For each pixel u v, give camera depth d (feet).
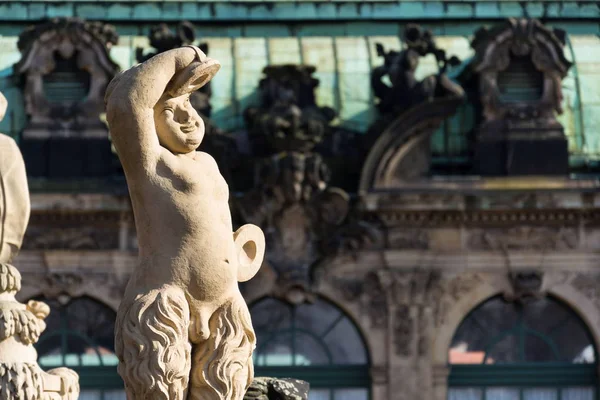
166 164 70.08
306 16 361.51
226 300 70.38
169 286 69.56
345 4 363.56
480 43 355.15
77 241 340.18
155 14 358.84
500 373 339.98
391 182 346.95
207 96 351.05
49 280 338.54
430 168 349.61
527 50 354.54
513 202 343.87
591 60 364.79
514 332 342.23
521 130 351.87
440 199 343.87
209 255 69.97
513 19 355.15
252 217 343.46
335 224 344.08
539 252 344.08
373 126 346.74
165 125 70.49
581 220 344.90
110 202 339.57
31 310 96.89
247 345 70.74
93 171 346.54
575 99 361.10
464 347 343.05
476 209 343.87
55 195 339.57
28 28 352.08
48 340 336.08
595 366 338.75
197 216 69.97
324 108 351.05
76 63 351.05
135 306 69.15
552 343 340.80
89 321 338.13
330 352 340.59
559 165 351.46
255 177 345.10
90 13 358.43
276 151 346.13
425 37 349.61
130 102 69.56
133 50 356.59
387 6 363.97
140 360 68.90
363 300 342.64
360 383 340.80
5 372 80.94
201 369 70.03
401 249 344.49
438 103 344.69
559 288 342.85
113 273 339.57
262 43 359.87
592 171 354.13
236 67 357.41
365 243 344.08
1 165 85.51
